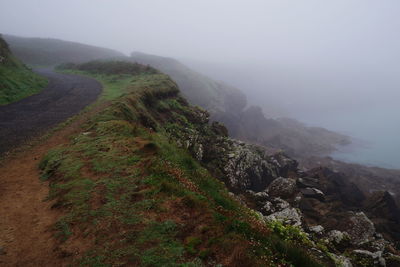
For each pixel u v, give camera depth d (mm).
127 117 19734
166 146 13555
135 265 5488
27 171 10836
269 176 32438
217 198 9461
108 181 9094
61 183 9273
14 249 6195
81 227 6812
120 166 10234
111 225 6812
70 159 11008
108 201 7922
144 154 11445
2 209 7969
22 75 32750
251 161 30031
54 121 18375
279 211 18359
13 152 12859
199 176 11438
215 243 6066
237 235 6324
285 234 11617
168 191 8367
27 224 7207
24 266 5645
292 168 41156
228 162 26516
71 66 65938
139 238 6293
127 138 13430
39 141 14453
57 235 6590
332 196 28438
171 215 7215
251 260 5555
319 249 11523
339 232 15375
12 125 17188
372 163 73312
